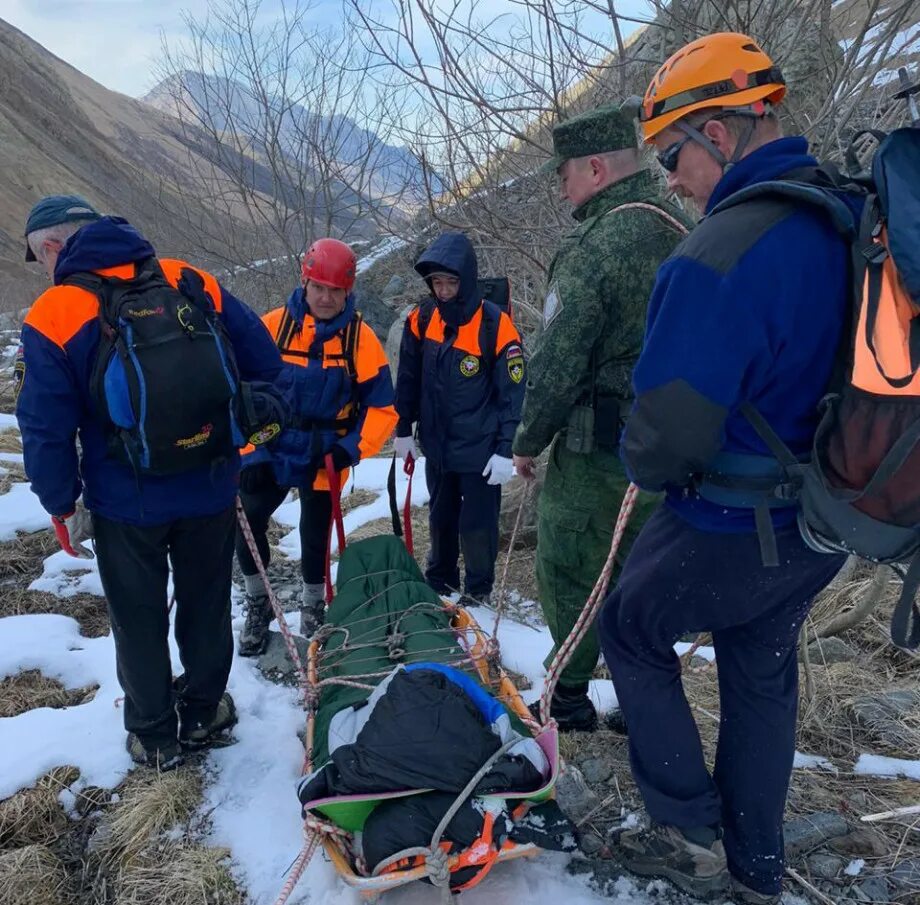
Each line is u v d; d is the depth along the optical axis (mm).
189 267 2418
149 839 2402
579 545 2574
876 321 1432
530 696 3121
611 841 2281
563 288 2318
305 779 2023
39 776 2666
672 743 1943
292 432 3250
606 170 2361
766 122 1688
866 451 1452
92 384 2148
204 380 2205
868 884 2109
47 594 4082
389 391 3371
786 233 1500
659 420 1565
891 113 3602
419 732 2010
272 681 3291
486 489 3781
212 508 2449
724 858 2002
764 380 1556
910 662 3135
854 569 3568
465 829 1865
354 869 1968
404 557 3236
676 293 1553
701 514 1701
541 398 2385
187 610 2625
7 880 2236
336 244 3176
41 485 2232
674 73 1697
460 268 3443
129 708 2631
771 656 1857
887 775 2525
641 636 1918
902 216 1380
